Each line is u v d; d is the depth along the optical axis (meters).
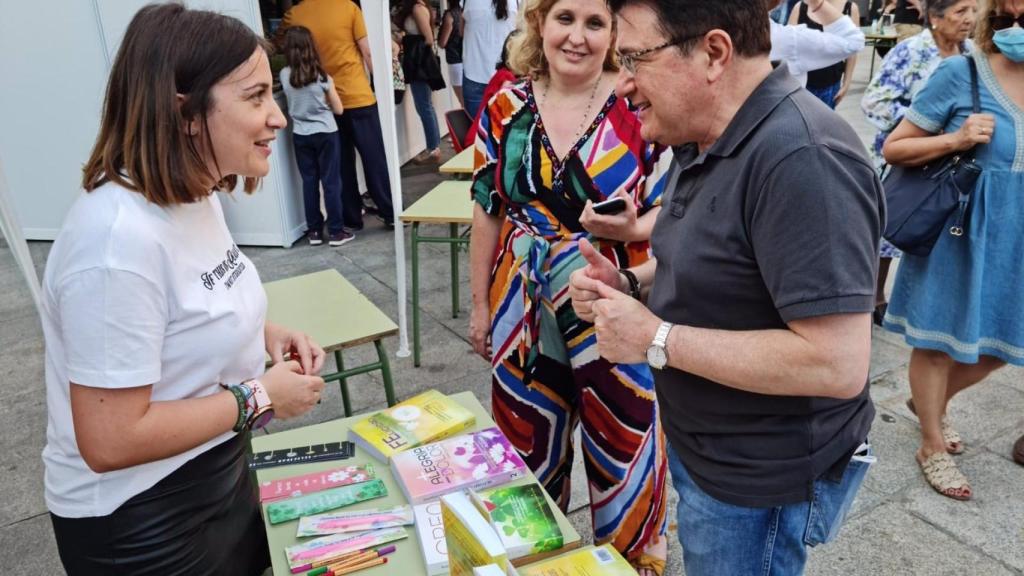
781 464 1.19
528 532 1.30
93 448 1.09
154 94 1.06
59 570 2.25
